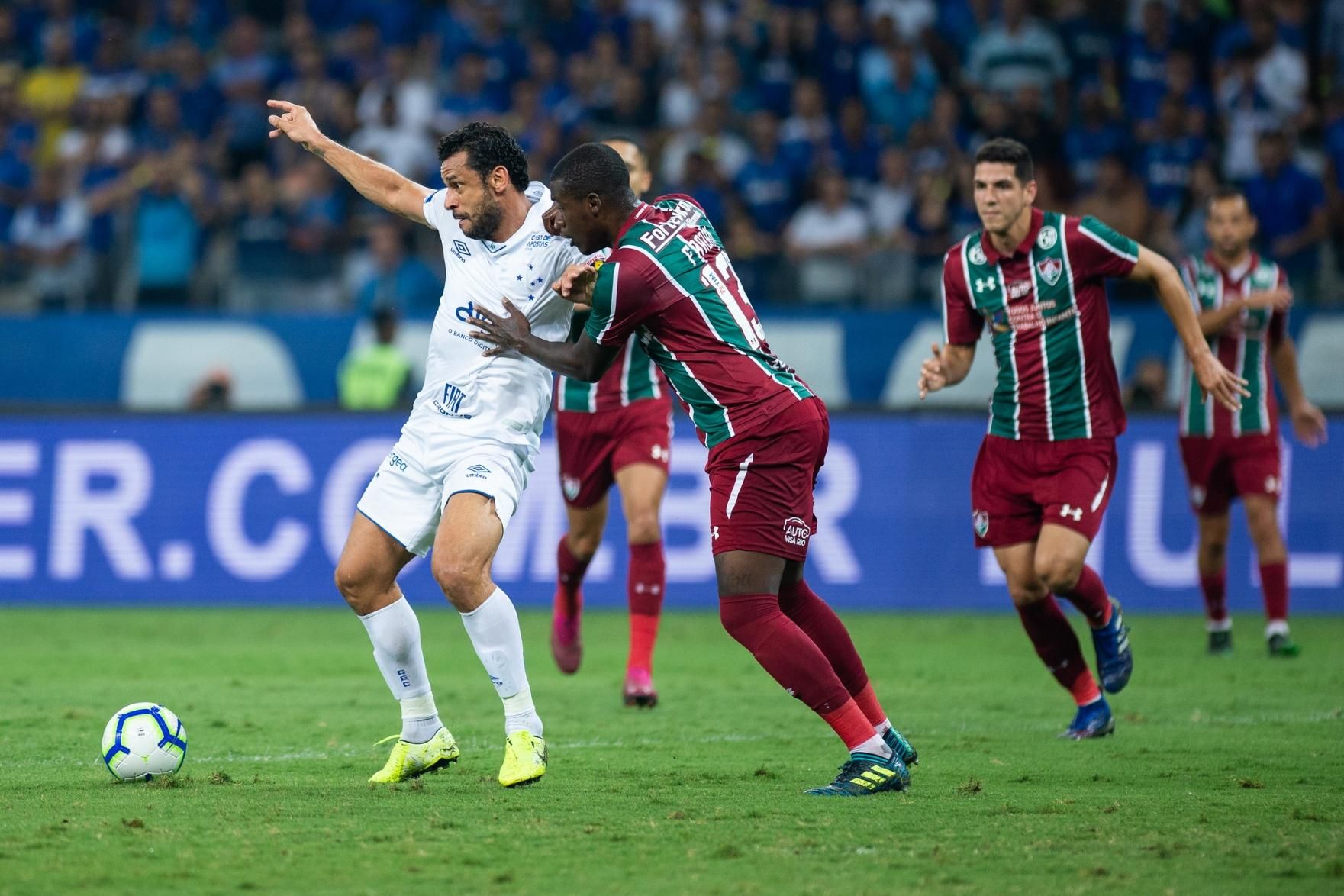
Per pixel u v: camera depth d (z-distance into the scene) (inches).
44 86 2471.7
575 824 652.7
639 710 1061.8
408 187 791.7
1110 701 1103.0
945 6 2379.4
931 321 1838.1
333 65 2381.9
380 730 952.9
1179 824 657.0
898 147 2206.0
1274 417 1370.6
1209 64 2295.8
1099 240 914.7
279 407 1786.4
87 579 1779.0
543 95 2308.1
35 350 1911.9
